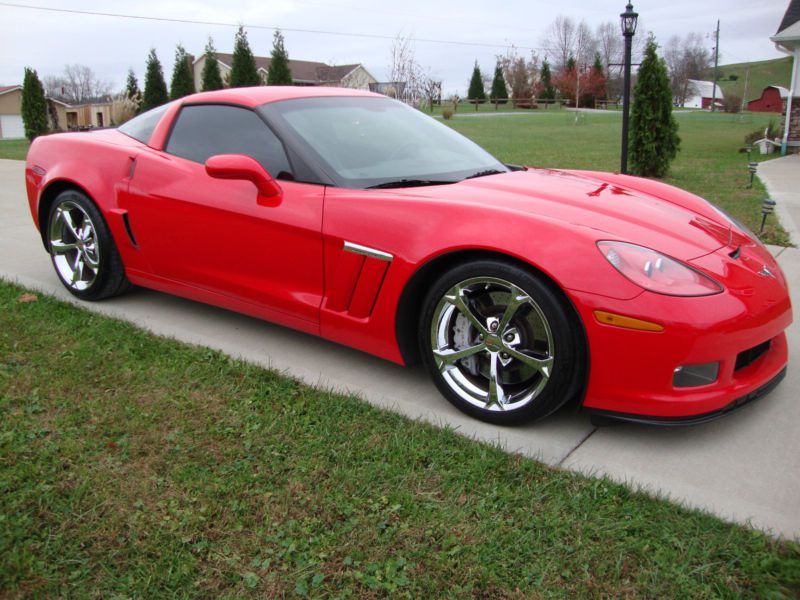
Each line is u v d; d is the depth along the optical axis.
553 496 2.13
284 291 3.10
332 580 1.78
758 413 2.73
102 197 3.72
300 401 2.72
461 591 1.74
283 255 3.05
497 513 2.04
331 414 2.63
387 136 3.38
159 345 3.26
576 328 2.37
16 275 4.52
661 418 2.33
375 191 2.87
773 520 2.04
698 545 1.91
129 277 3.83
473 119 36.31
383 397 2.85
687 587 1.75
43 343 3.23
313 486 2.16
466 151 3.54
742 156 14.68
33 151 4.22
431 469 2.26
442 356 2.68
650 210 2.83
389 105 3.78
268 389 2.82
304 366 3.14
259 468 2.25
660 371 2.28
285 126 3.17
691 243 2.57
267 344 3.40
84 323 3.54
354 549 1.88
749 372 2.51
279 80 30.48
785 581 1.77
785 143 14.89
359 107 3.59
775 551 1.89
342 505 2.06
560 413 2.74
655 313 2.24
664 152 10.95
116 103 29.12
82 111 39.91
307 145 3.09
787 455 2.42
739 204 7.59
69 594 1.72
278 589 1.74
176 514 2.01
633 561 1.85
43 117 25.38
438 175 3.13
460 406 2.69
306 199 2.95
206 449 2.37
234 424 2.53
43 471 2.20
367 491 2.13
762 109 58.84
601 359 2.33
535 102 56.34
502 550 1.88
